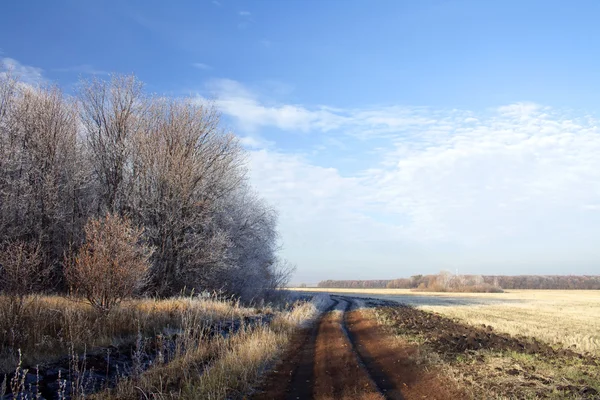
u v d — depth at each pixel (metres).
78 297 14.22
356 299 68.31
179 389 8.80
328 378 11.27
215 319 18.39
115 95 29.14
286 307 35.34
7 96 24.06
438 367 11.36
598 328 21.62
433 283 133.75
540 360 12.15
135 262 14.69
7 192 21.56
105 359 10.25
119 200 28.14
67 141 26.00
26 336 10.22
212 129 31.12
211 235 30.05
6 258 12.66
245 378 10.39
